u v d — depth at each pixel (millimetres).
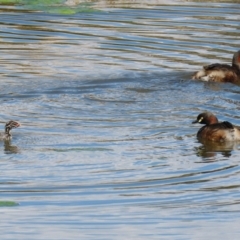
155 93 31828
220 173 24219
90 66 34844
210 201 22344
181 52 36906
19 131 27406
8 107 29828
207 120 28125
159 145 26453
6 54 36219
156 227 20797
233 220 21156
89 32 39438
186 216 21422
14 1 44188
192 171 24328
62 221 21047
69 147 25891
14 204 21891
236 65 34625
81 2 44531
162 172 24156
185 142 26844
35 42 38000
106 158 25047
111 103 30578
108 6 43906
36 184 23078
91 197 22391
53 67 34688
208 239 20172
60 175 23688
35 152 25406
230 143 26891
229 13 42781
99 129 27781
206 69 33500
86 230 20562
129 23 40938
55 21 41094
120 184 23234
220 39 38781
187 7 43844
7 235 20250
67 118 28844
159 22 41188
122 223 20969
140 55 36438
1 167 24141
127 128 28016
